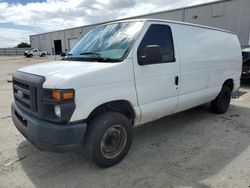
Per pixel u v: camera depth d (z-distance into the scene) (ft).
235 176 10.18
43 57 140.05
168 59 12.80
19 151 12.53
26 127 9.97
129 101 11.06
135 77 11.10
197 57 14.87
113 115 10.57
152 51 10.62
